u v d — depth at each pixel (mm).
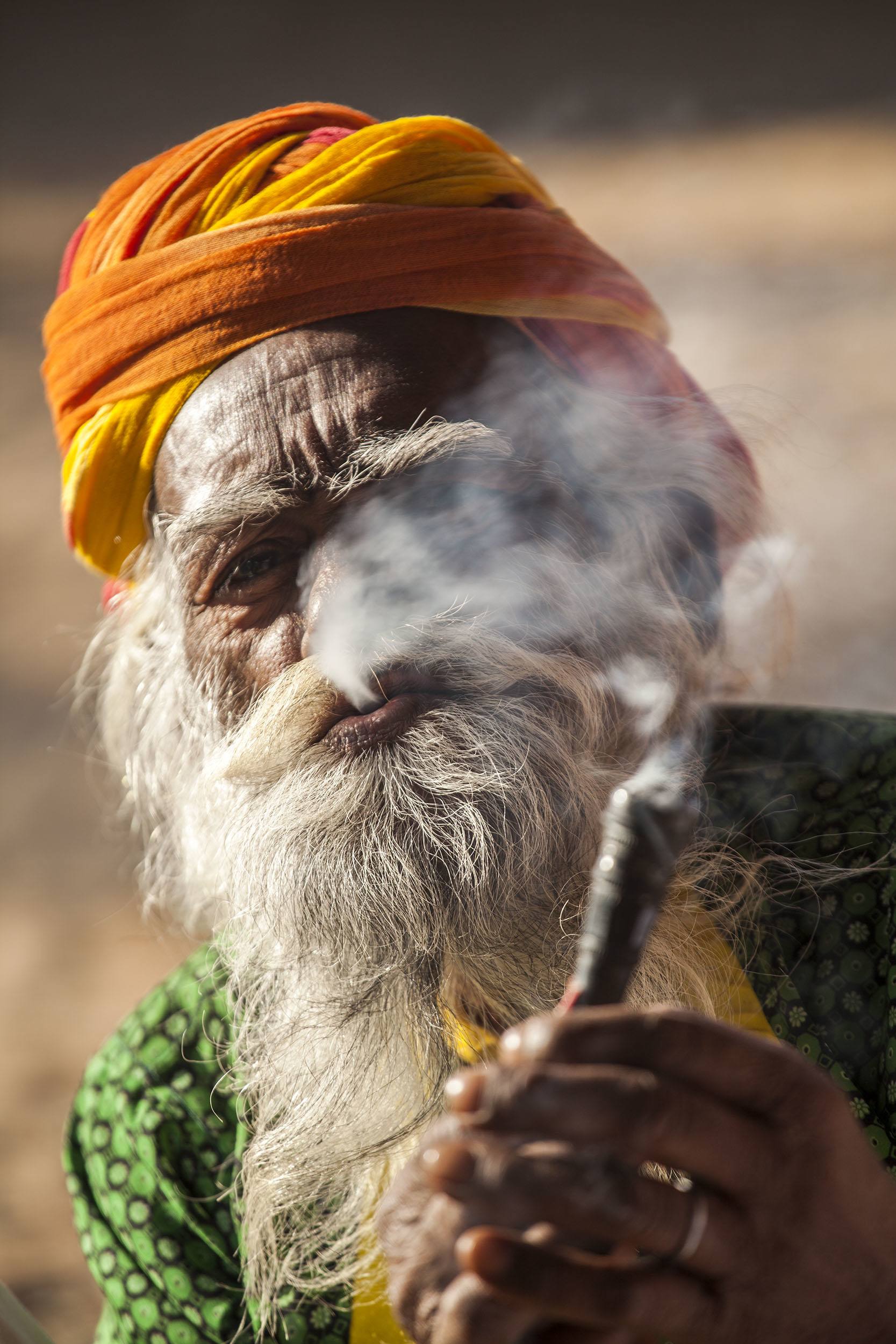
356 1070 1339
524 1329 719
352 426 1415
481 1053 1334
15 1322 1366
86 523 1636
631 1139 695
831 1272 742
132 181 1589
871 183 11367
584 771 1348
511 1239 690
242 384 1458
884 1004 1337
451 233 1478
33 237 13383
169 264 1500
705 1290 736
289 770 1336
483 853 1270
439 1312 749
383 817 1287
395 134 1527
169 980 1673
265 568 1446
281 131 1562
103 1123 1595
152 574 1645
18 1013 4199
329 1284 1385
